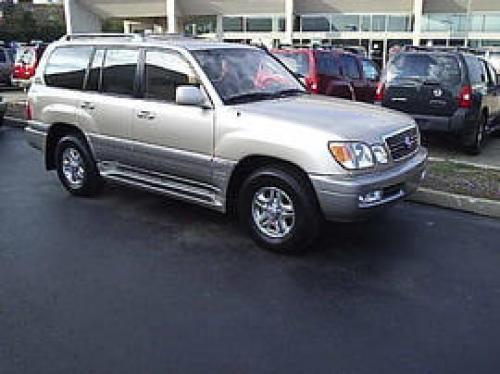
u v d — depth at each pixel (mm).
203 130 5664
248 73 6211
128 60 6469
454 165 8805
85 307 4293
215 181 5695
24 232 5922
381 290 4629
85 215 6500
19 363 3566
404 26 46562
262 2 50719
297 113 5406
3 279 4773
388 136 5293
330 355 3682
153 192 6434
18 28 66375
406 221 6387
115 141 6559
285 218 5305
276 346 3785
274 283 4742
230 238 5781
